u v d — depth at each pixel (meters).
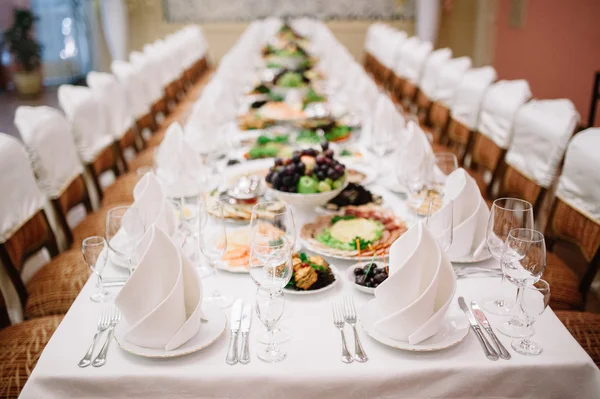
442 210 1.54
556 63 5.90
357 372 1.23
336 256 1.66
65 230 2.55
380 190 2.25
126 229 1.54
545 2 6.09
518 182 2.73
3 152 2.12
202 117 3.06
